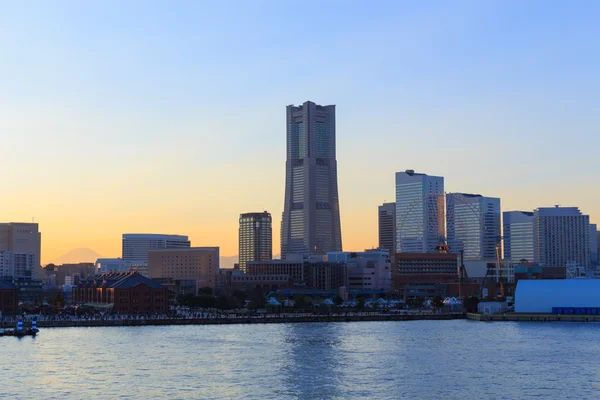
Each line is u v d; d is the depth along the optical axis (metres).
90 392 186.12
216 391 186.75
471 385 193.38
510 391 185.88
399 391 186.12
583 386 191.88
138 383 197.38
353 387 191.38
